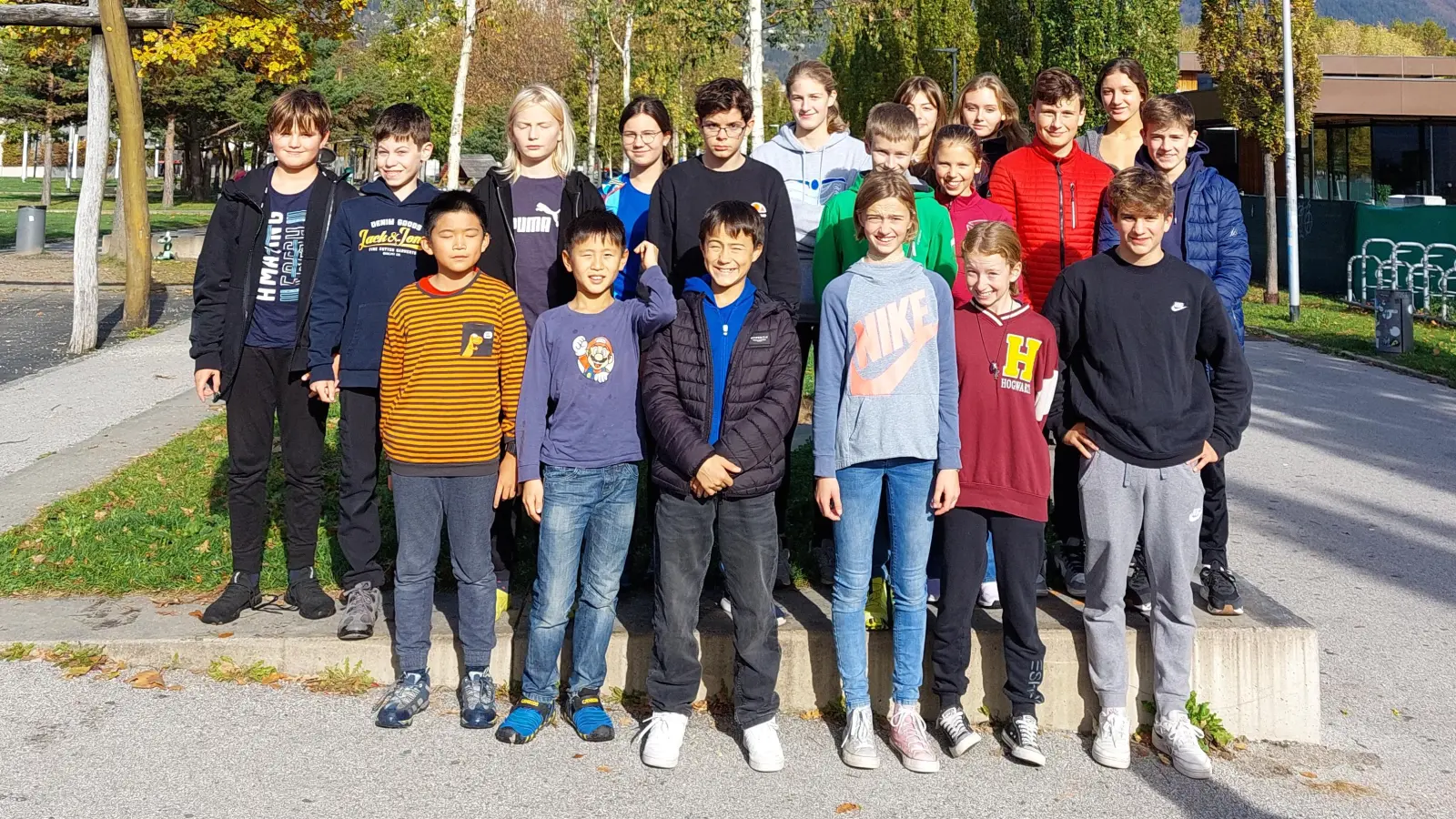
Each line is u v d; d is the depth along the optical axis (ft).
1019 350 12.34
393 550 17.07
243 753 11.78
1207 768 12.05
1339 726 13.55
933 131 17.04
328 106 14.65
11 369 34.99
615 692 13.57
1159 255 12.71
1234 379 12.60
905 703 12.37
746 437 11.82
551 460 12.32
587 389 12.32
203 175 189.78
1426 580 18.98
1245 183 89.71
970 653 13.19
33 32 55.88
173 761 11.57
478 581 12.76
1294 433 31.37
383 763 11.69
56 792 10.89
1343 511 23.27
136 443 24.94
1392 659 15.64
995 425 12.32
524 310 14.47
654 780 11.59
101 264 66.18
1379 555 20.34
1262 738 13.16
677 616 12.05
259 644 13.57
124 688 13.07
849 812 11.07
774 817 10.91
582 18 114.42
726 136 13.93
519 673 13.65
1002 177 15.80
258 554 14.64
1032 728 12.35
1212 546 14.05
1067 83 14.96
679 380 12.16
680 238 14.23
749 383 12.08
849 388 12.28
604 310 12.64
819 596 14.87
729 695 13.58
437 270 14.17
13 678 13.14
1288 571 19.48
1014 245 12.48
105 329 43.34
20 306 48.65
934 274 12.46
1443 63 92.22
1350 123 87.15
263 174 14.64
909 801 11.34
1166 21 58.95
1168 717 12.53
